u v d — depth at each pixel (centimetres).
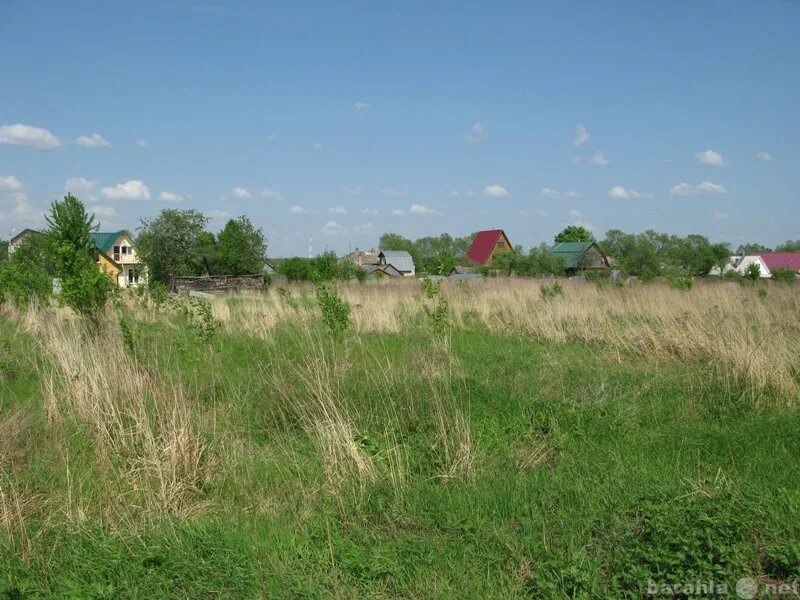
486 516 466
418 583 387
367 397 710
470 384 768
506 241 7694
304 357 853
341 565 405
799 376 793
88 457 581
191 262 4469
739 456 570
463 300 1703
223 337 1191
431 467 568
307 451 612
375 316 1388
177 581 396
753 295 1800
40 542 438
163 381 702
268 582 384
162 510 480
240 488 526
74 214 1127
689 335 1027
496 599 368
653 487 475
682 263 5266
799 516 425
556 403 718
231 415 708
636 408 719
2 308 1734
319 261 3725
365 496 497
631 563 381
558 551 406
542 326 1288
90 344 833
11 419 636
